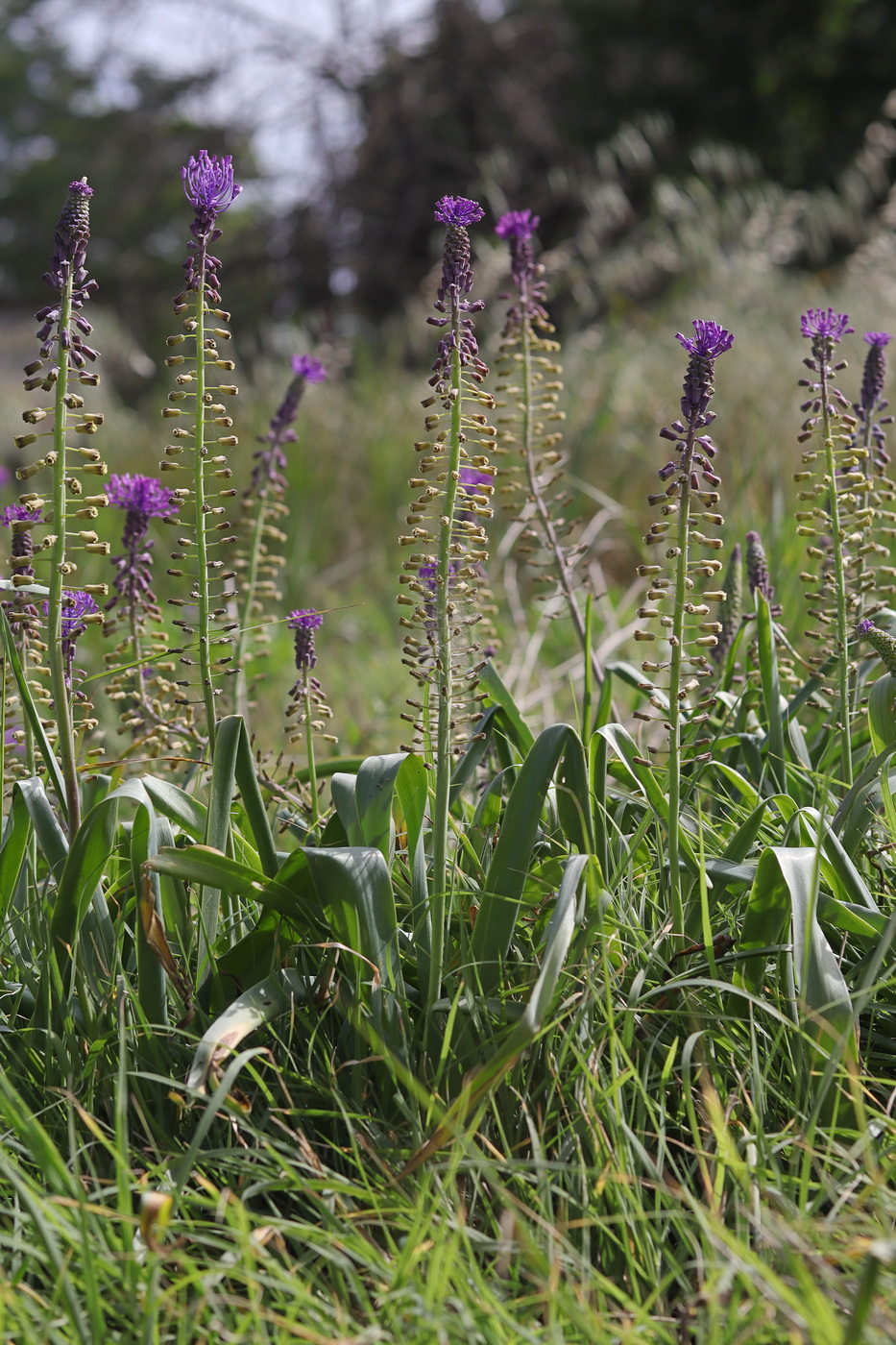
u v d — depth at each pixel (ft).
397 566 18.90
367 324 54.24
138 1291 8.84
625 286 30.91
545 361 10.08
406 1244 8.79
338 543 21.35
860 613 9.84
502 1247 8.82
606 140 55.67
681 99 61.21
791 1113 9.19
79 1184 8.88
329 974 9.29
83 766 9.50
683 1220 8.94
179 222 61.98
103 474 9.28
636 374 21.56
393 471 22.15
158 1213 8.80
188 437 9.41
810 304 26.61
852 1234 8.86
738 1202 8.91
